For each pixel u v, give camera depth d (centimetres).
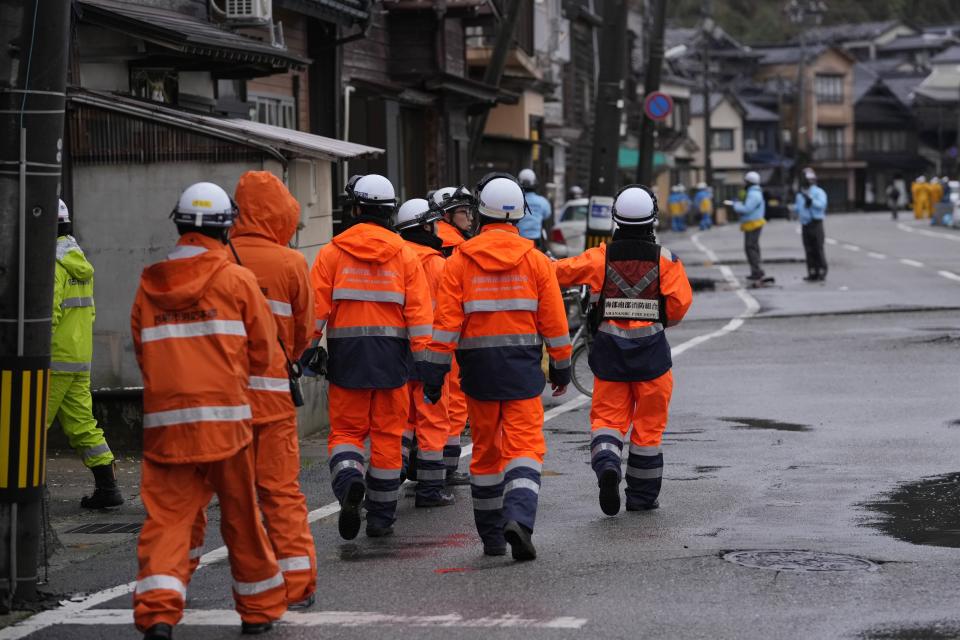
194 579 1192
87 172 1930
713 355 2808
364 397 1346
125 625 1050
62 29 1088
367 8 3344
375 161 3722
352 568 1210
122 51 2138
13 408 1088
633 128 11606
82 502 1567
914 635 952
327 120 3384
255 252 1097
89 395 1553
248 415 988
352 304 1347
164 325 971
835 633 960
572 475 1650
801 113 16775
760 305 3819
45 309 1103
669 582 1116
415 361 1360
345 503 1288
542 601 1071
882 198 19162
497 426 1255
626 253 1424
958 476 1558
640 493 1423
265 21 2581
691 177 15775
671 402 2217
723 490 1520
